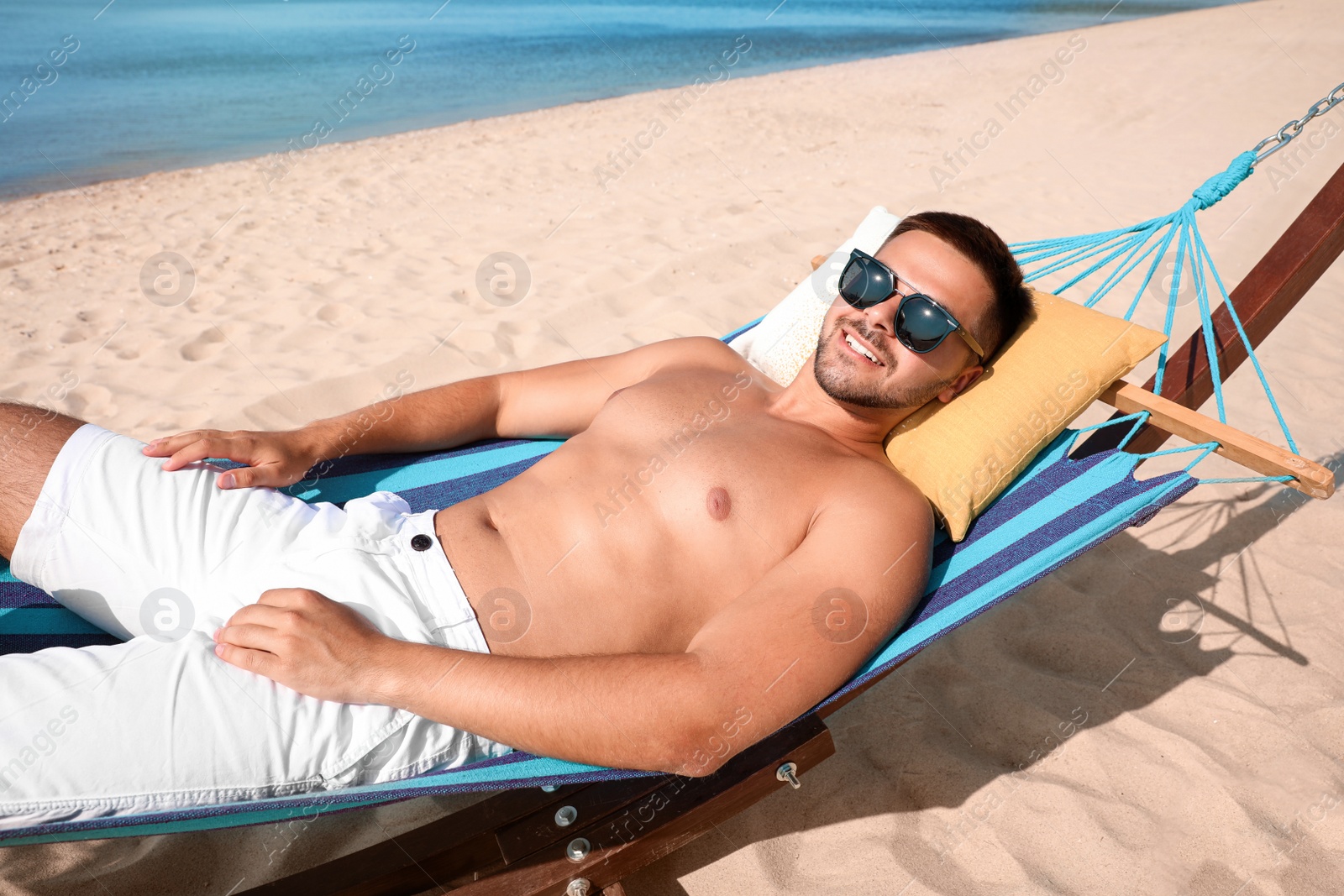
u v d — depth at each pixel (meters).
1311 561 2.54
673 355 2.10
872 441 1.94
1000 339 1.94
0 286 4.29
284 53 10.29
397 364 3.51
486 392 2.14
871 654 1.51
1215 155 6.21
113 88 8.54
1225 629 2.33
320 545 1.62
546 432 2.16
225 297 4.15
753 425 1.85
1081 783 1.94
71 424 1.70
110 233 5.06
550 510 1.73
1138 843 1.80
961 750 2.03
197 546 1.62
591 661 1.43
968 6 17.69
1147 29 12.66
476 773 1.45
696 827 1.66
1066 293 4.12
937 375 1.84
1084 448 2.12
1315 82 8.28
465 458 2.12
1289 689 2.14
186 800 1.31
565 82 9.96
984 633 2.35
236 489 1.72
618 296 4.10
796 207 5.34
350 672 1.41
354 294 4.18
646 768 1.42
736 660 1.41
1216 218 5.00
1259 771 1.94
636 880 1.78
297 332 3.78
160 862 1.77
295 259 4.62
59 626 1.70
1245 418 3.15
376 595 1.55
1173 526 2.71
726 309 3.95
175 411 3.18
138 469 1.65
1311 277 2.12
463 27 12.64
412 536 1.67
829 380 1.83
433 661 1.43
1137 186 5.62
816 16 15.74
